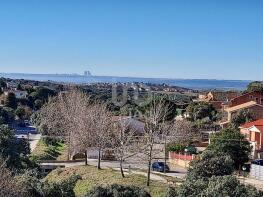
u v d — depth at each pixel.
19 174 34.59
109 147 62.53
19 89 188.88
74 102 79.81
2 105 139.75
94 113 64.50
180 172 56.75
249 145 58.06
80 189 46.25
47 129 92.94
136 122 73.44
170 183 44.44
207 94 148.50
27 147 70.88
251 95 95.19
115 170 53.00
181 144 68.25
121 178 47.34
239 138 55.34
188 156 62.34
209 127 89.56
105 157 67.12
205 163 40.03
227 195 23.95
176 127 67.88
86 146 59.53
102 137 57.00
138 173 51.72
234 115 84.56
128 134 65.94
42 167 59.66
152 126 57.38
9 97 142.50
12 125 120.06
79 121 63.66
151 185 44.28
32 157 69.06
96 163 62.19
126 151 59.31
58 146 92.00
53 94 163.50
